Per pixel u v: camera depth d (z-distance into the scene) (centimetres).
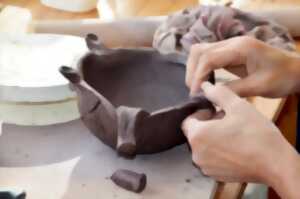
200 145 77
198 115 80
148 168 84
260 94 92
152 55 91
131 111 76
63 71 80
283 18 126
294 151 74
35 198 78
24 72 91
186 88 89
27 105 90
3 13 117
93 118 81
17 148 88
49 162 85
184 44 107
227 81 94
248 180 79
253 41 90
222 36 111
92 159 85
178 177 83
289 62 91
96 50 89
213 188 81
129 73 91
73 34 114
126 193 79
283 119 126
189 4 137
